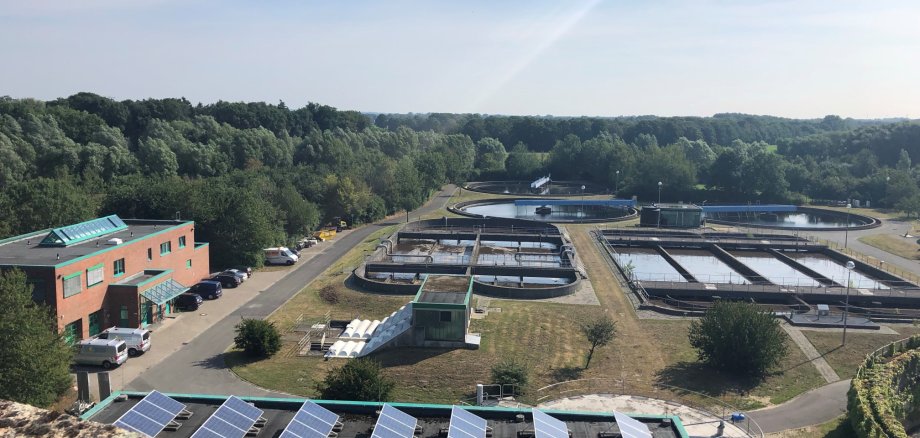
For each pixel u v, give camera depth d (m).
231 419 26.62
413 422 27.59
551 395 40.09
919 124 172.12
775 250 90.25
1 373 33.88
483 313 56.81
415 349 48.47
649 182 142.75
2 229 66.31
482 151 198.75
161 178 105.50
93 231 56.56
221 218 73.06
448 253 86.12
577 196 142.75
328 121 197.00
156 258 58.81
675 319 55.84
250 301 61.31
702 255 88.38
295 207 90.50
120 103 149.25
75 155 106.81
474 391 40.75
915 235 97.31
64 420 11.95
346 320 55.69
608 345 49.25
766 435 35.44
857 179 135.50
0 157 96.75
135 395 29.67
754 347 42.91
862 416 34.69
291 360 46.56
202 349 48.56
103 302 50.97
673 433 28.83
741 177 138.62
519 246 91.25
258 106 178.88
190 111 167.75
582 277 70.25
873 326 53.78
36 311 37.38
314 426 26.47
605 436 27.66
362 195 106.62
